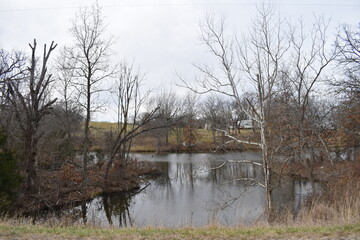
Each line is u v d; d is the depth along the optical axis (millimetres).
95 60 25188
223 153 33406
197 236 6598
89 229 7574
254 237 6387
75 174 24344
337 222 8008
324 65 16734
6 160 14219
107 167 25422
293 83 18984
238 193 19844
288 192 18203
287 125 15008
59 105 30734
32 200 17422
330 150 17109
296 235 6340
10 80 18109
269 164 12867
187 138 48656
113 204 20828
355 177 14203
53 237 6535
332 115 16828
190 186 25016
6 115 20797
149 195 23078
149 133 51438
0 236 6520
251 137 15922
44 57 19422
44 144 24391
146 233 6918
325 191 15344
